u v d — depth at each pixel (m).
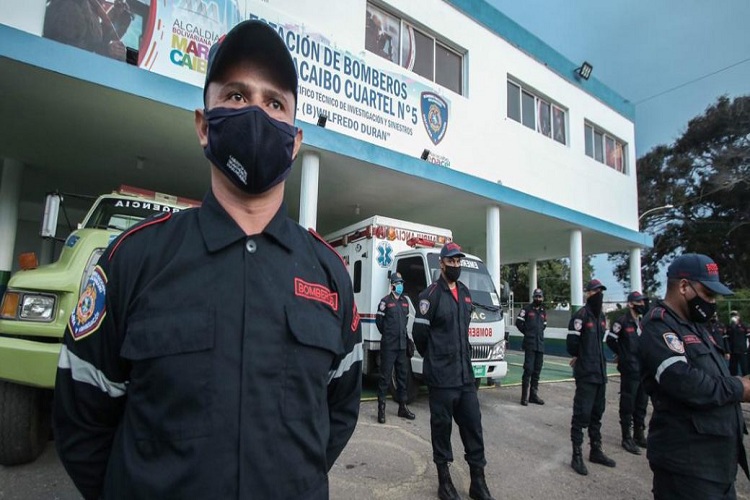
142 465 0.96
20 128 6.73
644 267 29.84
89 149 7.59
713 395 2.18
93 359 1.08
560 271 29.70
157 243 1.13
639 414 5.26
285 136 1.19
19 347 3.14
